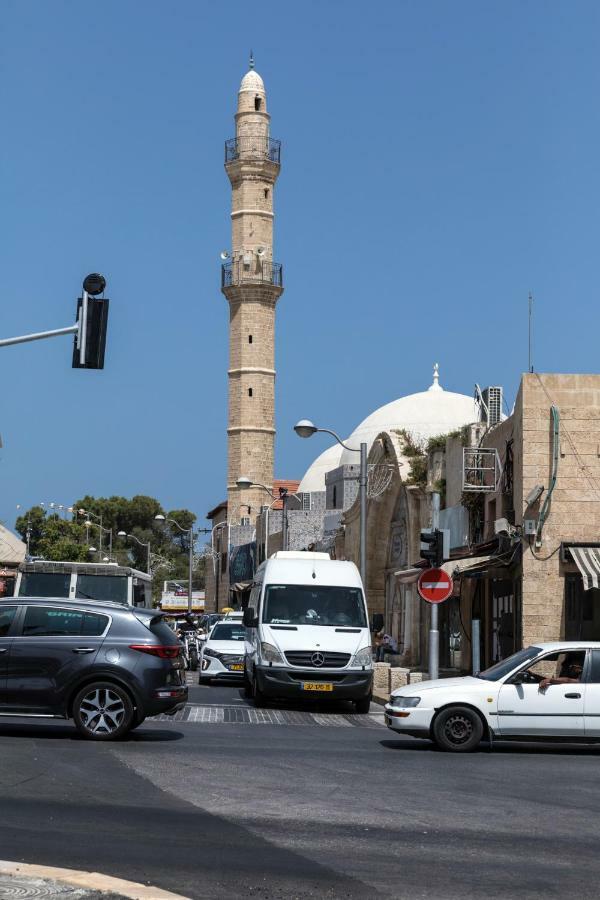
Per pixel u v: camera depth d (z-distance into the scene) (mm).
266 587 24688
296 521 69812
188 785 11648
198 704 24281
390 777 12742
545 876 7934
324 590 24672
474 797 11477
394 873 7883
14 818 9422
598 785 12703
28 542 112188
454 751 15898
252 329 85938
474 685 16156
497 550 29516
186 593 104562
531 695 16047
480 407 37469
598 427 27516
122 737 16031
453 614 36344
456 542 35812
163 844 8578
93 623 16125
